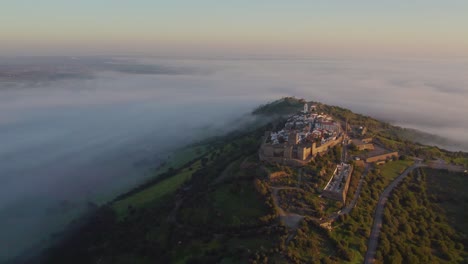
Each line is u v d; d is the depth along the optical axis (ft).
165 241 578.25
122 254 607.78
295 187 582.35
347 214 529.86
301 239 463.83
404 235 528.63
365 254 467.93
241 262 446.19
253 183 596.70
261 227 504.43
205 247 508.53
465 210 629.51
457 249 529.45
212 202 598.75
